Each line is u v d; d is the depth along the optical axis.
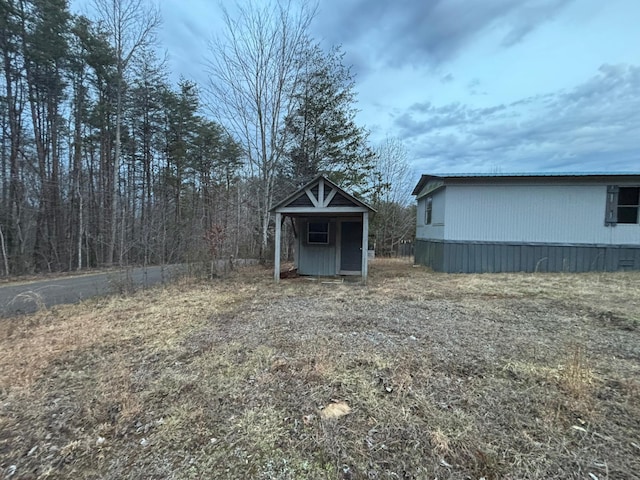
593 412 2.25
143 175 19.05
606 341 3.69
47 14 12.87
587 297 6.05
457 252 10.16
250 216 13.09
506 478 1.68
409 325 4.36
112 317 5.06
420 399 2.46
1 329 4.45
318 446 1.97
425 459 1.84
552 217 9.62
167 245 12.55
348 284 8.08
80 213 15.06
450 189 10.13
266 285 8.02
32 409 2.45
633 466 1.75
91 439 2.09
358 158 15.66
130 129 18.05
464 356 3.25
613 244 9.41
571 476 1.68
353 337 3.88
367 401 2.45
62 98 14.75
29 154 14.04
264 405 2.44
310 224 10.19
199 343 3.81
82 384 2.84
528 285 7.44
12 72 13.09
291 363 3.15
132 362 3.30
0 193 12.95
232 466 1.83
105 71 15.05
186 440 2.06
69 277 10.61
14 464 1.88
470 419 2.19
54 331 4.37
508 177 9.67
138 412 2.38
